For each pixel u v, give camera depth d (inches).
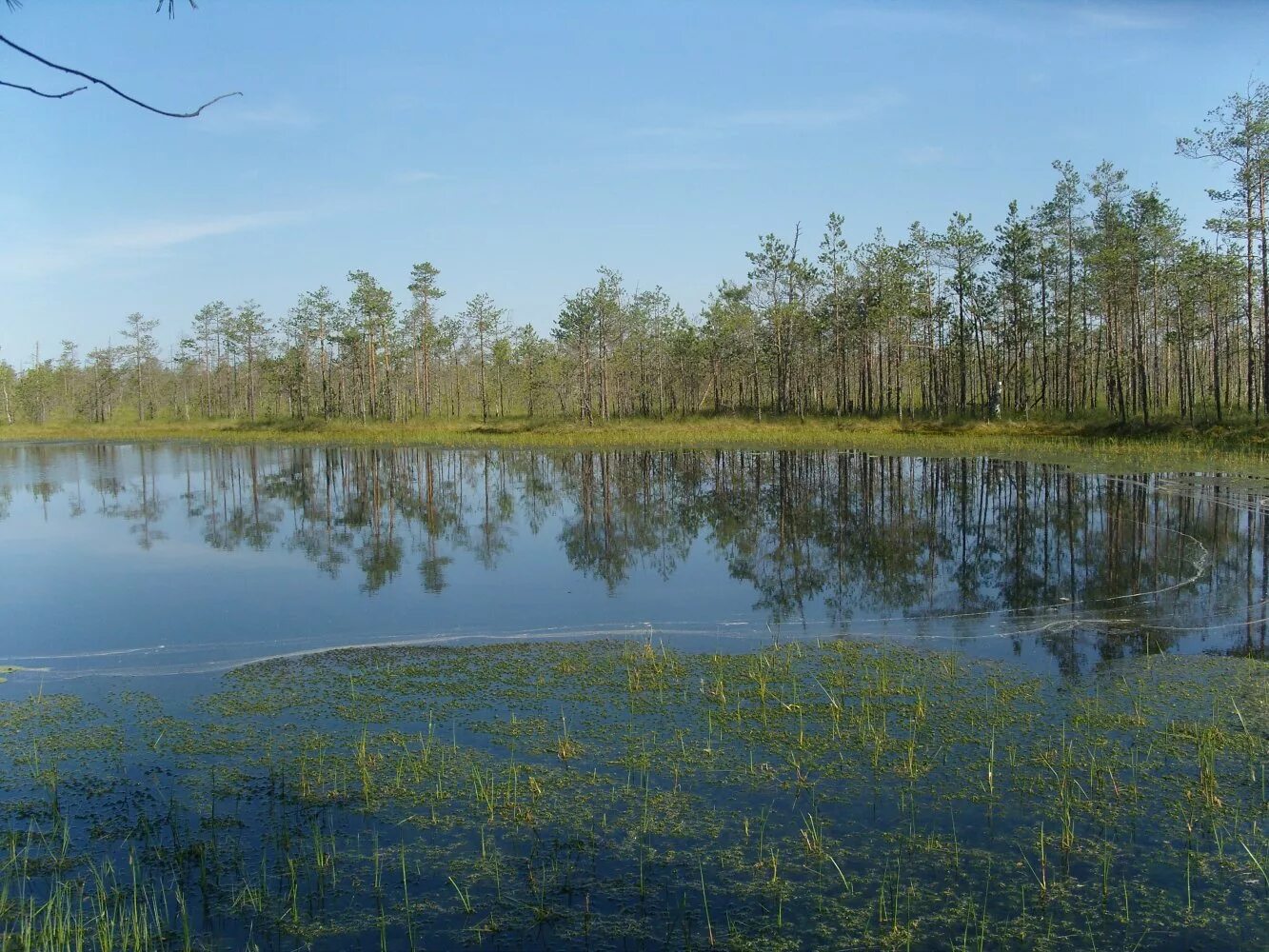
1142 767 256.7
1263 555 526.0
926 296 1817.2
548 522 728.3
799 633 396.2
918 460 1171.3
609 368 2207.2
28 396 2866.6
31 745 285.3
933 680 330.3
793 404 2237.9
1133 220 1421.0
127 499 935.7
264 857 221.0
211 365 3016.7
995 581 486.9
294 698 325.4
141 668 361.4
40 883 211.8
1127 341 1690.5
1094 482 890.7
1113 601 435.8
